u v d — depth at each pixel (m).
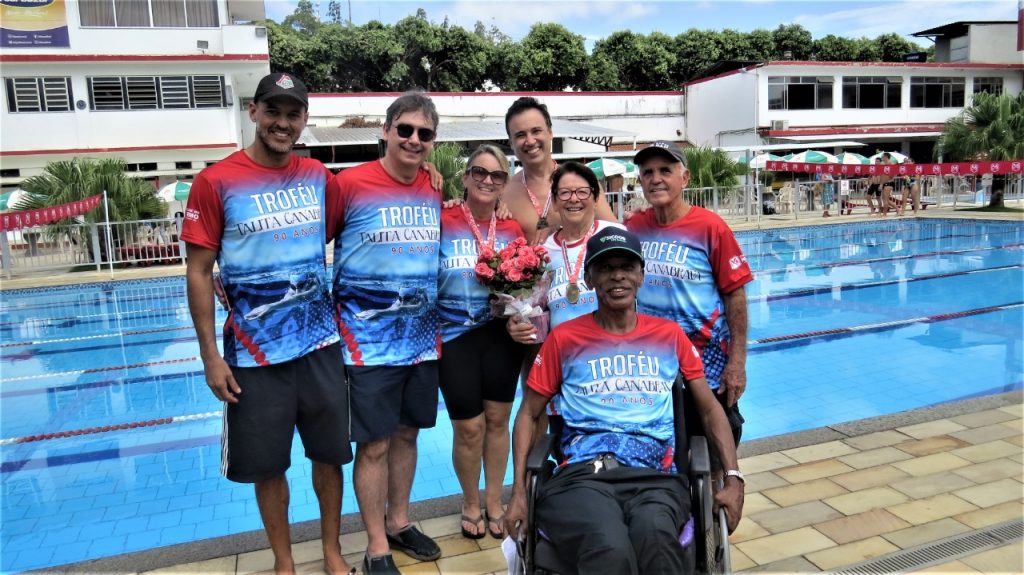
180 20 19.75
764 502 3.65
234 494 4.63
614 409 2.79
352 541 3.50
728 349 3.14
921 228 16.81
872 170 16.73
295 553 3.36
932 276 11.15
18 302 11.58
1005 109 19.47
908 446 4.26
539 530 2.56
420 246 3.14
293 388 2.90
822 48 37.22
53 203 14.04
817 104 27.23
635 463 2.69
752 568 3.04
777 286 10.95
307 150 24.06
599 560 2.33
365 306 3.09
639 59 35.00
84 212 13.22
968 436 4.36
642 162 3.04
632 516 2.46
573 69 33.62
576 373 2.83
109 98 19.36
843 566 3.02
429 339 3.23
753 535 3.32
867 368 6.77
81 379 7.36
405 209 3.10
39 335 9.34
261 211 2.76
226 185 2.72
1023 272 11.12
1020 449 4.12
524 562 2.55
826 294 10.26
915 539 3.21
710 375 3.15
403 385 3.22
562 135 24.84
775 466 4.09
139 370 7.65
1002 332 7.84
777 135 26.22
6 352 8.53
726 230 3.05
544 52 32.84
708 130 29.27
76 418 6.19
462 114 27.09
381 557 3.08
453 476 4.75
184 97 19.88
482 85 32.91
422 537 3.35
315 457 3.01
